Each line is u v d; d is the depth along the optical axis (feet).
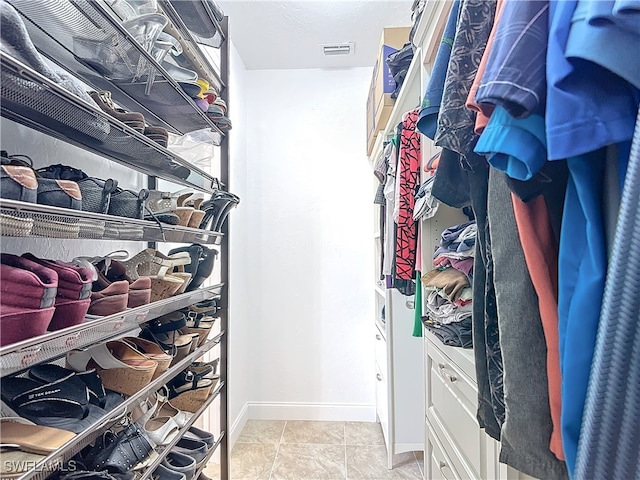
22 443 2.16
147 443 3.13
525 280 1.82
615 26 1.34
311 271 8.92
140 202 3.18
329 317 8.89
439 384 4.06
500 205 1.94
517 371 1.80
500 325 1.89
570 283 1.55
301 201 9.01
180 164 3.98
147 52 3.26
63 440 2.25
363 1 6.72
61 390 2.56
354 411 8.75
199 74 4.75
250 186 8.99
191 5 4.34
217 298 5.06
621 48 1.33
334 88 9.05
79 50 3.11
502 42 1.56
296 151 9.05
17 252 2.93
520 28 1.52
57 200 2.30
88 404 2.64
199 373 4.52
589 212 1.49
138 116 3.17
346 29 7.52
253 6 6.84
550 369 1.71
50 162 3.30
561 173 1.76
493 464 2.59
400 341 6.81
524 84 1.48
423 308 4.47
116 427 3.22
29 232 2.11
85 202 2.61
